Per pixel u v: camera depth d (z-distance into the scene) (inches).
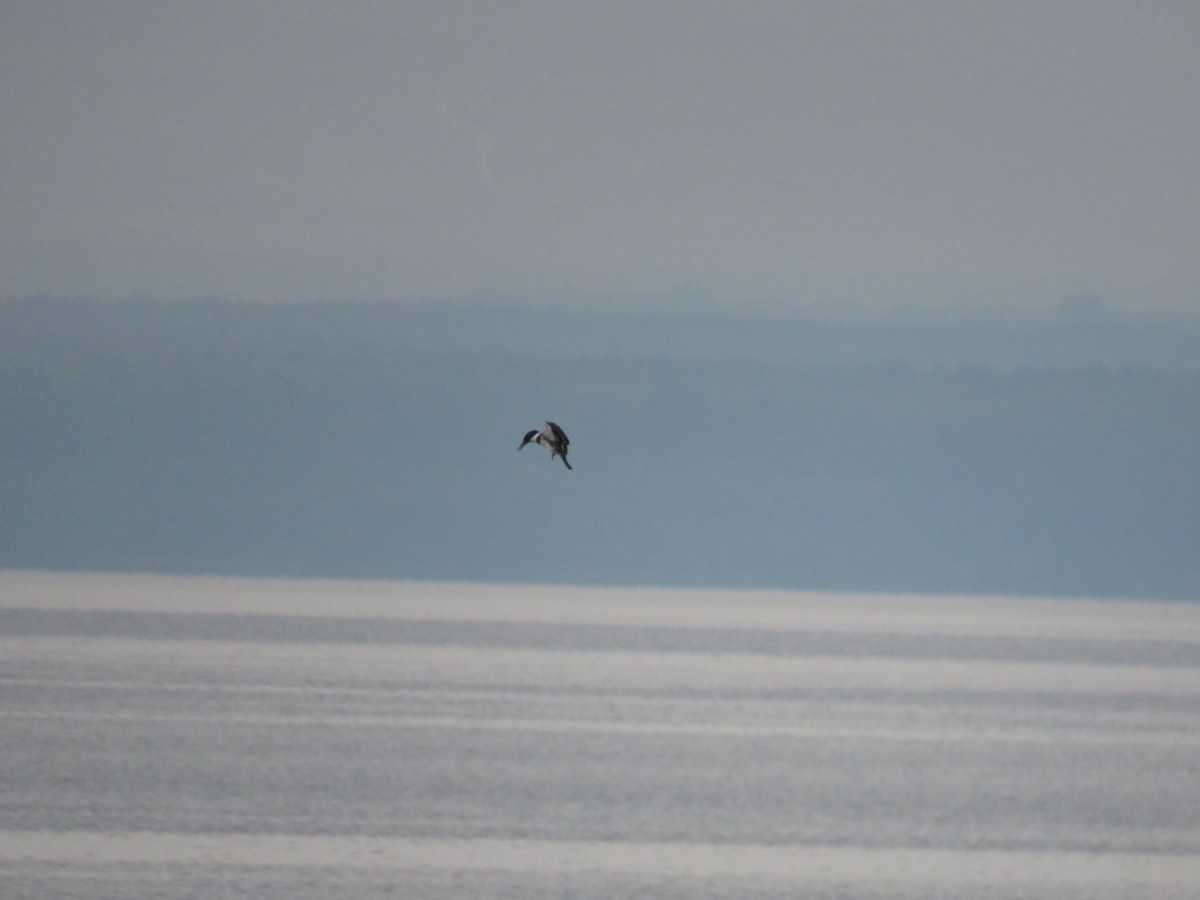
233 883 705.6
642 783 913.5
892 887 724.0
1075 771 973.2
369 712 1128.2
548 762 962.7
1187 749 1056.2
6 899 674.2
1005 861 768.9
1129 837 814.5
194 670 1350.9
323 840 775.1
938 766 980.6
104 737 1001.5
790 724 1128.8
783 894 710.5
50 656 1434.5
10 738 987.9
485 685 1299.2
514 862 749.9
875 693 1305.4
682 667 1475.1
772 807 864.3
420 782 900.6
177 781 884.6
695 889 716.0
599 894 705.0
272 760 944.9
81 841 761.0
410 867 737.6
